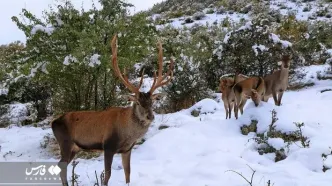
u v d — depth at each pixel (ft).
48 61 28.68
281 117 26.71
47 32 28.63
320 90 36.50
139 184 19.07
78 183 19.85
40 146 27.04
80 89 30.76
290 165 20.11
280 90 30.71
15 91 37.52
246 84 27.96
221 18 80.23
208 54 41.50
